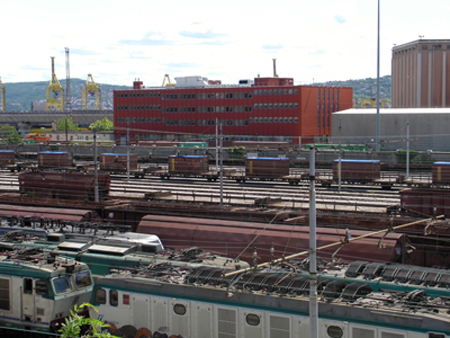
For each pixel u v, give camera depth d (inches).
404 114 3772.1
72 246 1067.3
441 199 1615.4
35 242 1119.6
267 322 743.1
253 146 4328.3
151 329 823.1
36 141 5536.4
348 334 695.7
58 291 901.2
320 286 753.6
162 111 5064.0
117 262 999.0
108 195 2134.6
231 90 4741.6
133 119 5226.4
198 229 1278.3
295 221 1428.4
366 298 723.4
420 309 681.6
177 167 3004.4
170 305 807.7
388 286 788.6
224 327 771.4
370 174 2581.2
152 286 826.2
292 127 4530.0
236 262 911.7
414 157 3277.6
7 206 1590.8
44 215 1489.9
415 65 5969.5
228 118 4778.5
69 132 5600.4
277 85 4933.6
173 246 1285.7
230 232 1238.3
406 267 826.2
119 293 848.3
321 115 4726.9
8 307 928.9
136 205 1771.7
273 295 753.6
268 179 2812.5
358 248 1079.6
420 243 1300.4
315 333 597.6
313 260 601.0
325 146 3791.8
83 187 2102.6
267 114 4618.6
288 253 1155.9
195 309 789.9
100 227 1188.5
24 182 2258.9
